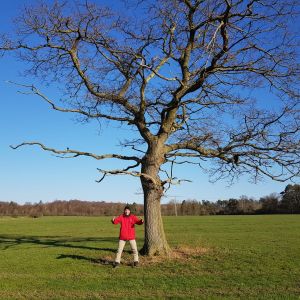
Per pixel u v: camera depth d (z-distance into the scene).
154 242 19.52
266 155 20.02
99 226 60.53
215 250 21.59
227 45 17.97
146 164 19.80
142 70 19.61
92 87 19.91
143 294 12.96
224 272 16.34
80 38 19.17
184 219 83.12
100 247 25.00
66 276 15.99
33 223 72.94
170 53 19.69
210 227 51.34
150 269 16.95
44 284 14.60
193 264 17.83
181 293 13.05
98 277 15.66
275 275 15.84
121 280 15.05
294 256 20.33
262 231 41.91
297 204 115.19
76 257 20.48
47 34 18.98
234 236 35.28
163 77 18.19
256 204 129.00
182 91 19.05
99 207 150.88
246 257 19.69
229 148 20.20
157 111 21.22
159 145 19.89
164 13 18.84
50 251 23.16
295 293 12.97
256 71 19.31
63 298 12.52
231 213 130.12
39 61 19.62
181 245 24.03
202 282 14.62
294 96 19.30
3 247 26.39
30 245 27.27
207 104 20.50
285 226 51.06
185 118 20.80
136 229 52.50
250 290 13.40
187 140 20.53
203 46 18.94
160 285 14.19
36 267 18.08
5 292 13.48
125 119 20.42
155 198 19.72
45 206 147.25
